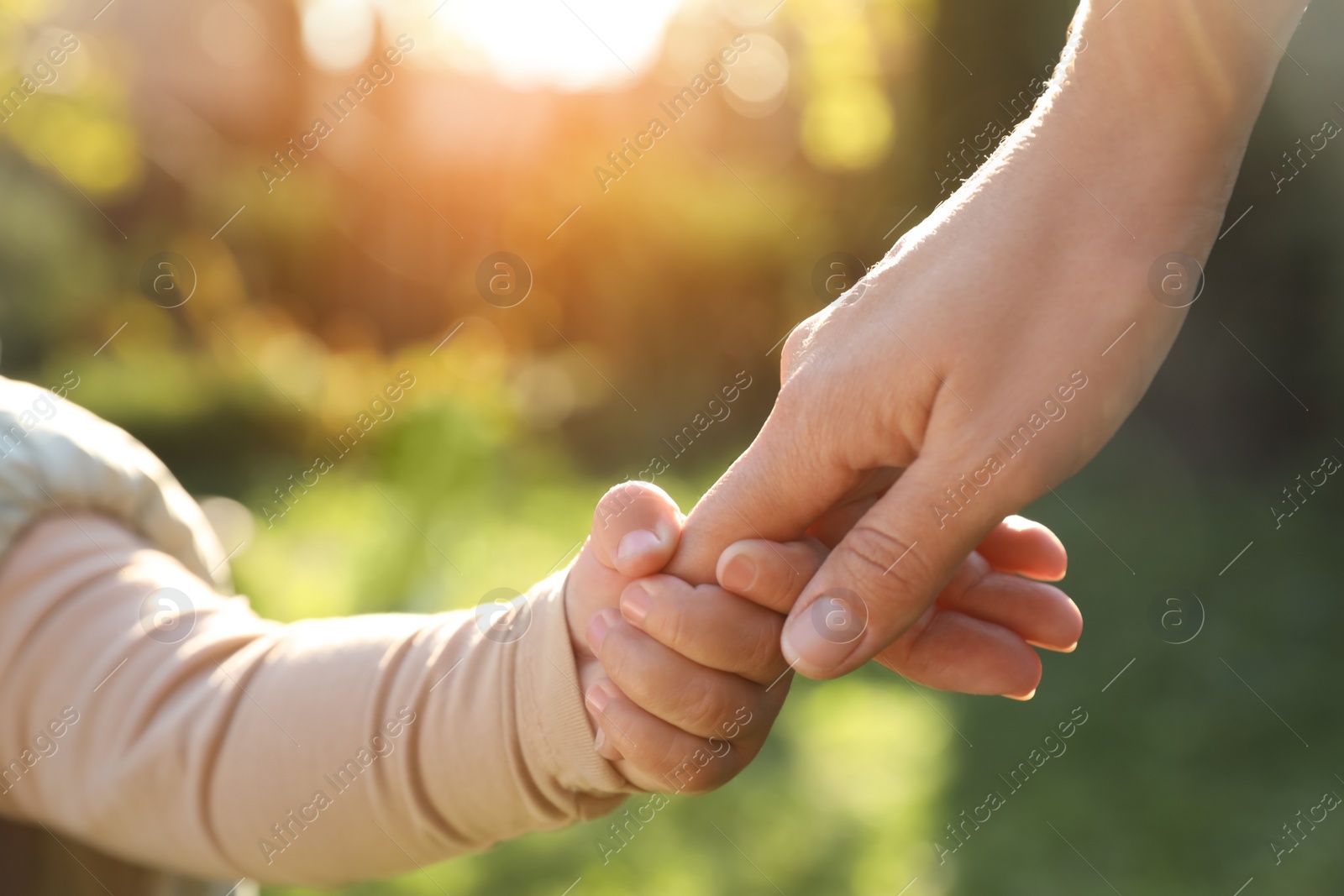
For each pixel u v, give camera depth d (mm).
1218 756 3238
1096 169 798
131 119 8242
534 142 9141
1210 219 801
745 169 9312
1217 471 6199
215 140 9703
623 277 8922
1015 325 782
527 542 5012
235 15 9828
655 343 8906
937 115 6340
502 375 7137
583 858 2656
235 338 8148
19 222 8477
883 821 2889
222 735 813
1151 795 2996
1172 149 790
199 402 7484
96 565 836
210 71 9906
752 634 858
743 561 844
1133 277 780
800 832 2812
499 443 5883
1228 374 6184
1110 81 804
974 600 1057
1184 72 785
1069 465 792
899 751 3309
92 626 815
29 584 807
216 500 5094
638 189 8820
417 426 5324
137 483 908
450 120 9195
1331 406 5945
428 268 9383
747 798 2986
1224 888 2586
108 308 8617
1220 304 6125
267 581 4387
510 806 865
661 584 855
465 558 4656
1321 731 3373
